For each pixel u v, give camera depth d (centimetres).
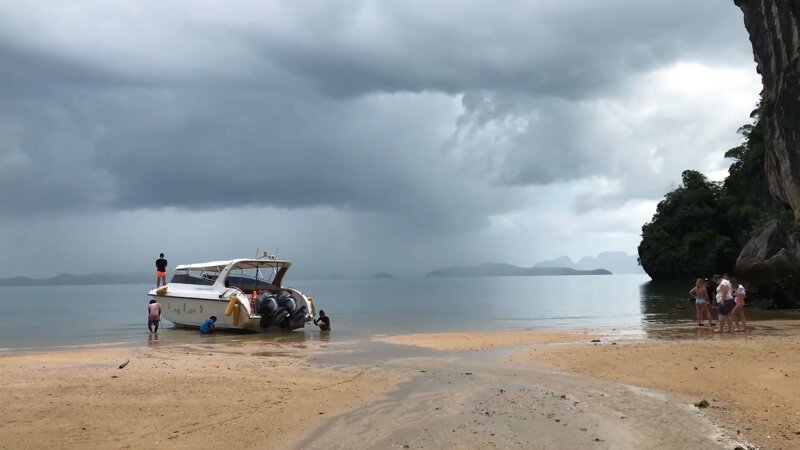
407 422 794
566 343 1730
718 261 6894
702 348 1457
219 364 1351
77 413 848
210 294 2322
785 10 3544
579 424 774
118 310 4391
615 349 1491
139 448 686
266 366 1317
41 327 2688
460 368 1271
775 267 3114
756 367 1147
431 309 4012
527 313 3416
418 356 1484
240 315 2222
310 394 982
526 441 701
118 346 1839
